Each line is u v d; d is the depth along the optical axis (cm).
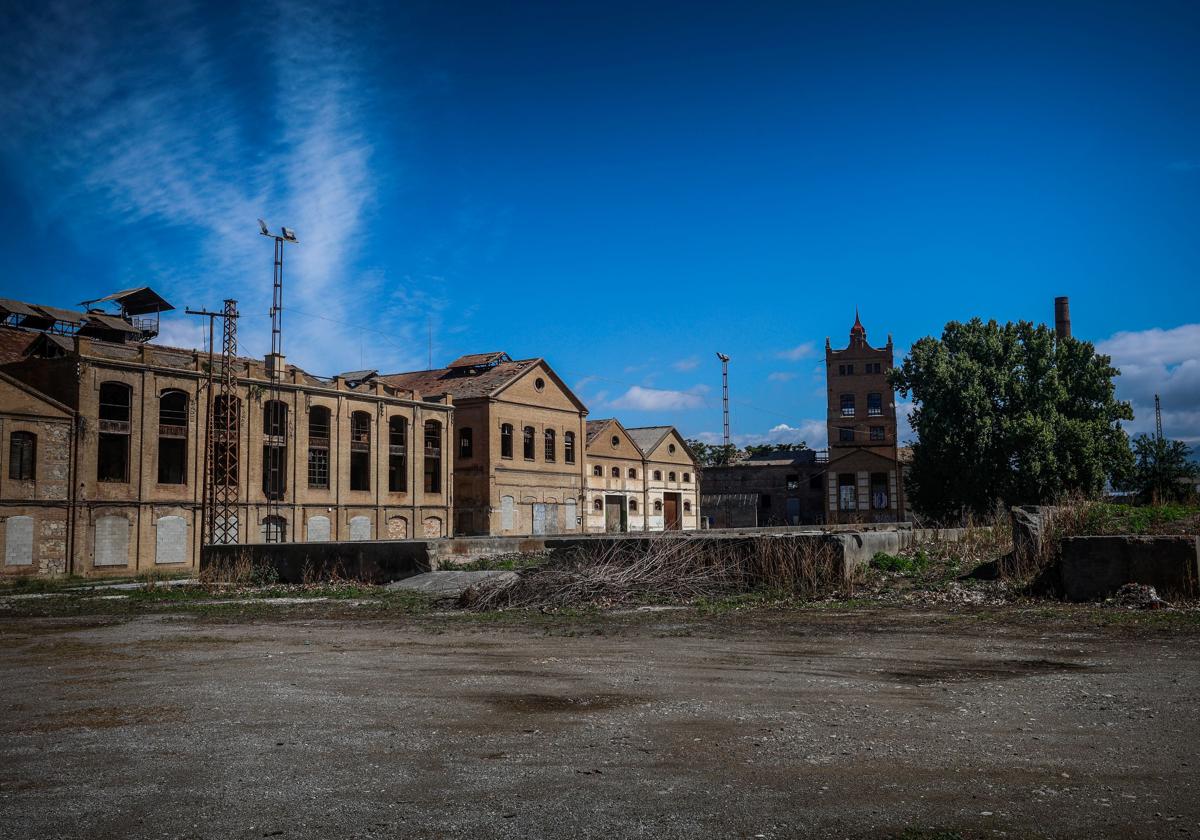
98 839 438
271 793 507
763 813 459
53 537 3731
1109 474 4959
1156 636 1070
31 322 4831
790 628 1258
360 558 2391
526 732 646
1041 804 466
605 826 443
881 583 1681
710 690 800
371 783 522
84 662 1096
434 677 899
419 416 5431
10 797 509
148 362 4122
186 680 923
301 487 4731
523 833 436
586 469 6575
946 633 1158
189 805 488
